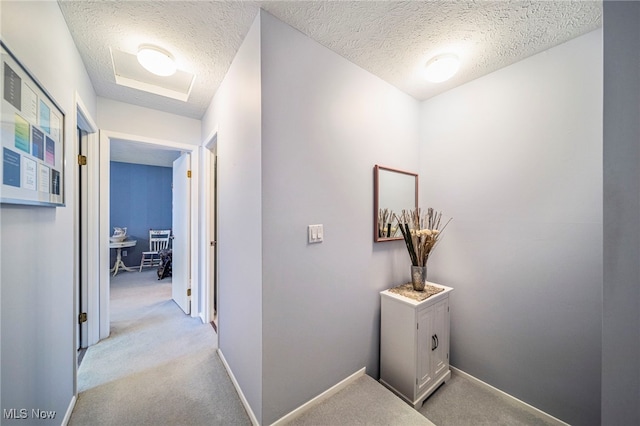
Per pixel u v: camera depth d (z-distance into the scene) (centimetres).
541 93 157
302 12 129
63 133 129
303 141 143
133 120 243
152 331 249
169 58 161
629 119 56
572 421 146
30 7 98
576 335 145
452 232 201
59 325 128
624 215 56
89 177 218
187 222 290
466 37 146
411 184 214
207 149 271
